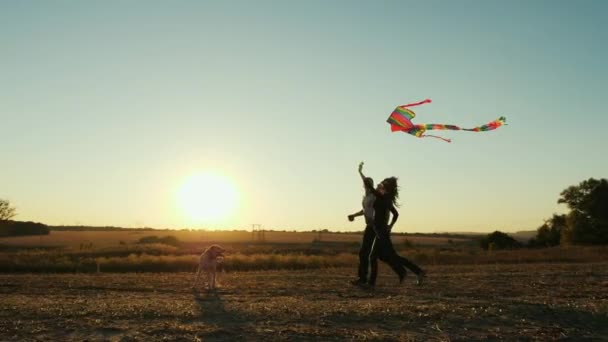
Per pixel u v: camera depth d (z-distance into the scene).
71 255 46.75
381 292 13.20
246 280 17.19
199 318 9.51
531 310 9.87
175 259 32.47
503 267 22.75
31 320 9.27
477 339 8.20
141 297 12.94
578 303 10.63
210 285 15.26
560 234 86.69
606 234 80.75
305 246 75.00
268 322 9.11
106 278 18.86
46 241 93.75
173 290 14.68
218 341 8.02
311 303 10.91
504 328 8.80
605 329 8.88
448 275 17.81
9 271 31.47
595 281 15.44
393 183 13.65
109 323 9.08
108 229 158.50
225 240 97.12
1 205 86.31
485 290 13.32
